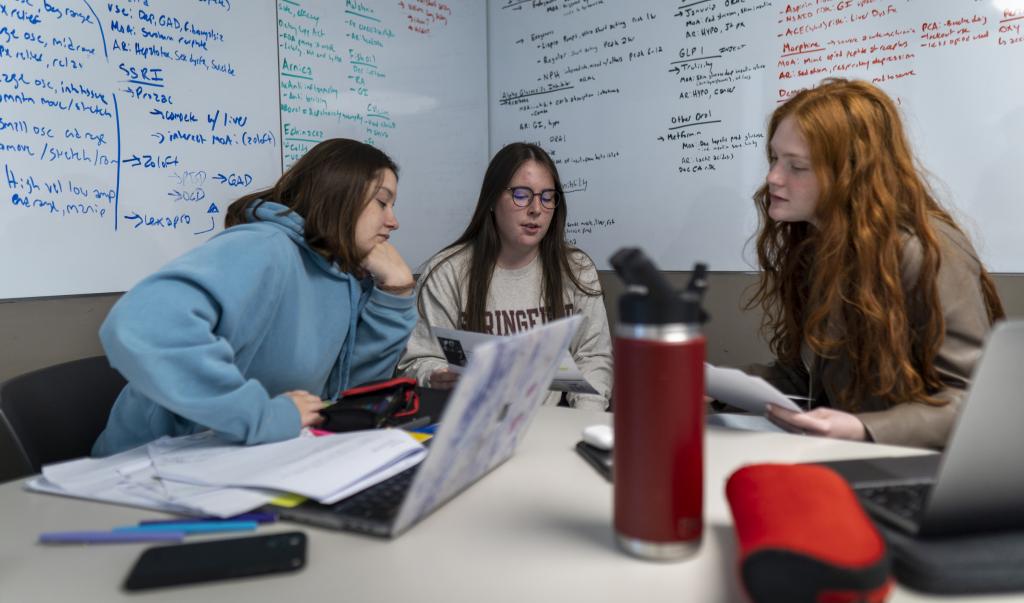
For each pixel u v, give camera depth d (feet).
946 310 3.34
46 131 4.51
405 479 2.05
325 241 3.66
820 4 5.88
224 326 2.89
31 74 4.42
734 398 2.96
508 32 8.29
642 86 7.15
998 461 1.39
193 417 2.47
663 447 1.48
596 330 6.06
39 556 1.66
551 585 1.46
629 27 7.19
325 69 6.56
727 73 6.51
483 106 8.48
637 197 7.31
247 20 5.80
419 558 1.61
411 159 7.57
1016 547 1.42
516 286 6.03
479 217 5.97
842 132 3.65
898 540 1.46
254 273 3.07
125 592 1.48
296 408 2.67
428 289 6.00
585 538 1.71
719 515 1.83
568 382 3.66
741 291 6.63
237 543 1.65
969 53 5.20
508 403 1.90
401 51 7.36
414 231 7.66
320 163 3.74
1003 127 5.12
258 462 2.23
